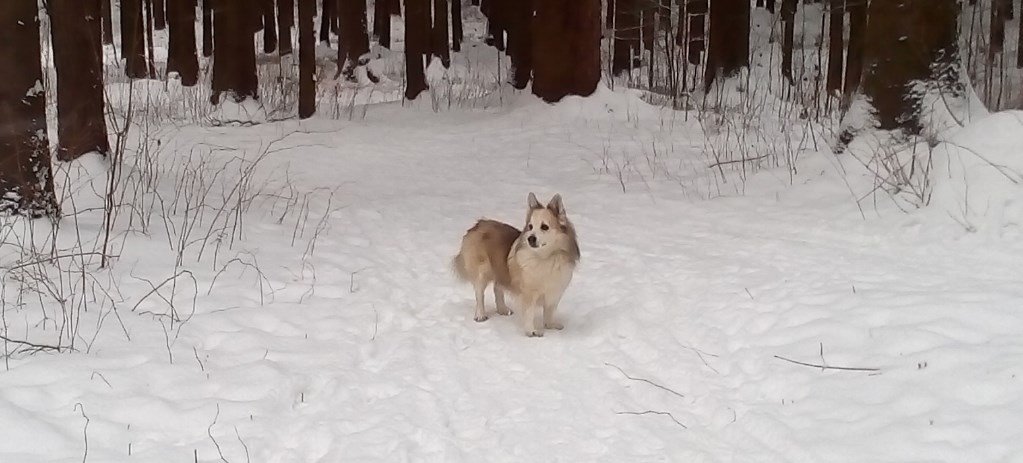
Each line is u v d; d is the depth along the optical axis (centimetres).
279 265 686
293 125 1060
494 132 1036
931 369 541
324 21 2017
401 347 603
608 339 610
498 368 587
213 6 1111
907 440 470
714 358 583
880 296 598
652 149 950
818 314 595
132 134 973
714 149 918
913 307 582
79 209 726
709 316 617
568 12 1075
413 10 1203
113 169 667
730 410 544
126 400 544
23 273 616
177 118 1071
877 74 777
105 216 691
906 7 762
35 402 541
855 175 767
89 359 568
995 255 637
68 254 649
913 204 705
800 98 1156
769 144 915
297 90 1216
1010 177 670
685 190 830
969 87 774
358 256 712
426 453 507
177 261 663
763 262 670
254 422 536
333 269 687
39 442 493
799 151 874
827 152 813
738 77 1181
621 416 546
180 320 610
